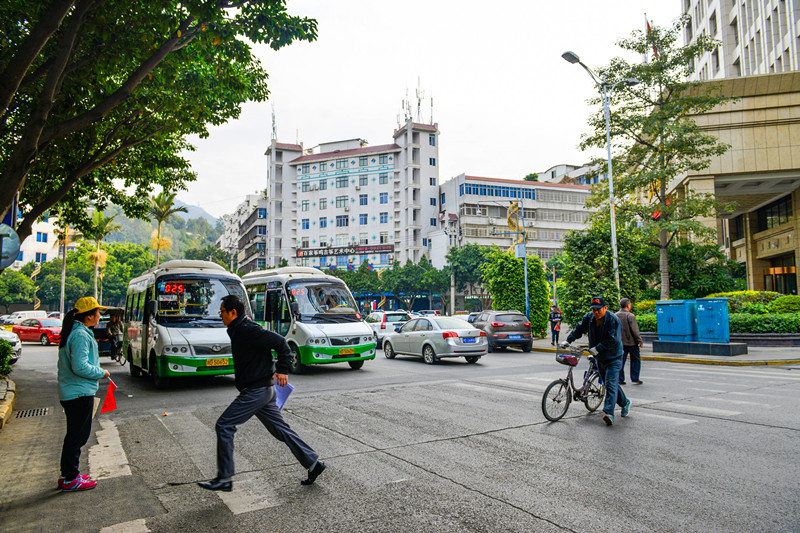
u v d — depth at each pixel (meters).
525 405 8.22
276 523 3.78
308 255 79.50
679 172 23.66
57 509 4.12
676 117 23.38
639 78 22.59
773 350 16.45
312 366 14.58
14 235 6.38
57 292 75.62
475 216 67.25
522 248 25.06
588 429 6.57
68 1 6.21
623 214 23.14
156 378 10.70
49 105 7.00
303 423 7.08
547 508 3.98
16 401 9.54
